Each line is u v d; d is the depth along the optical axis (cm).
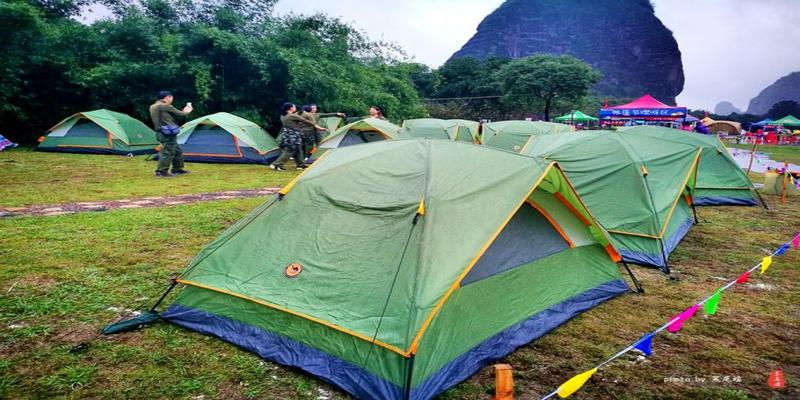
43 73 1600
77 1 1836
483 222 329
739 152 2561
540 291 393
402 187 351
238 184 990
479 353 324
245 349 329
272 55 1838
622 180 607
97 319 367
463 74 6612
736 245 648
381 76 2558
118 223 638
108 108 1712
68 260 492
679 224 674
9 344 326
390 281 300
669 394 298
